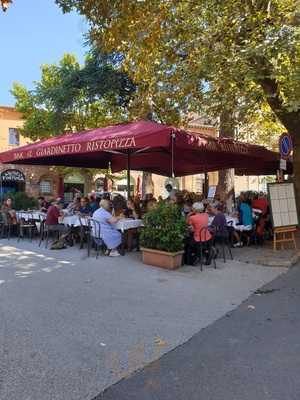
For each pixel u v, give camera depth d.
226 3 11.88
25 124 28.98
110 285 7.82
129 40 11.94
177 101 15.14
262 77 10.81
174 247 9.17
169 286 7.87
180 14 12.34
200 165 17.11
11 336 5.29
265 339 5.36
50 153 12.11
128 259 10.09
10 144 33.00
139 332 5.57
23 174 33.22
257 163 17.22
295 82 10.36
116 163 17.45
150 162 16.47
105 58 22.58
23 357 4.71
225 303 6.93
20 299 6.81
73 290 7.42
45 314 6.14
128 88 23.56
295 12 10.51
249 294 7.48
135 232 11.23
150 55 13.17
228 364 4.63
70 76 24.22
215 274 8.87
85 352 4.89
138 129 10.72
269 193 11.55
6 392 3.96
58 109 24.95
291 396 3.93
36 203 16.62
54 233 13.84
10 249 11.52
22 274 8.52
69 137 12.70
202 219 9.52
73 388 4.07
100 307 6.55
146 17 11.52
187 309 6.59
